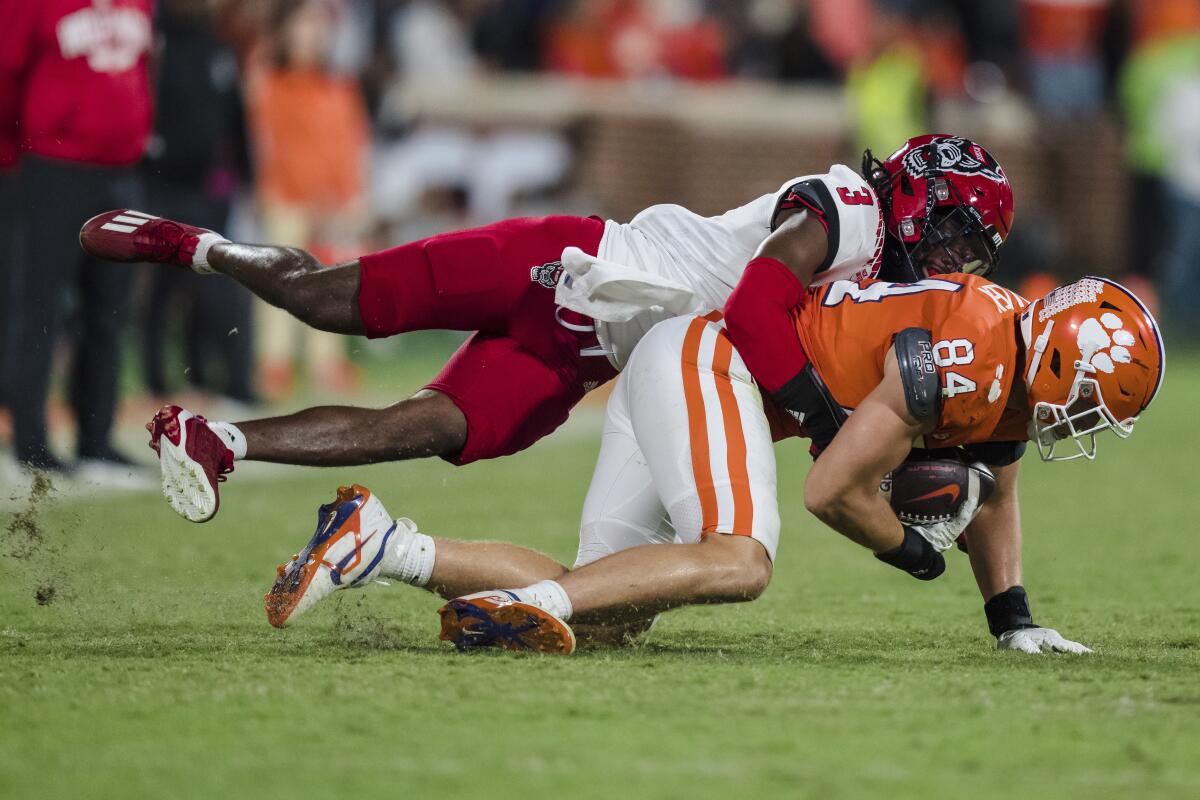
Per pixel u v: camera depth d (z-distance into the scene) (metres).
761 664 13.27
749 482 13.86
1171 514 25.84
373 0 56.22
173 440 13.84
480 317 15.45
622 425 14.91
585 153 57.62
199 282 36.53
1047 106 65.81
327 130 40.16
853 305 14.06
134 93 24.61
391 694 11.74
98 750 10.23
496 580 14.09
